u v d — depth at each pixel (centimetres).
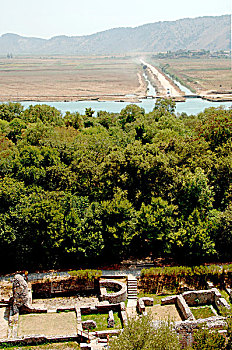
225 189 7025
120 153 7156
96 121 13725
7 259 5947
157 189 6862
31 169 6862
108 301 5100
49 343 4253
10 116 13238
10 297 4978
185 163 7400
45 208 5772
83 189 6981
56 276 5588
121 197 6456
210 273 5569
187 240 5841
